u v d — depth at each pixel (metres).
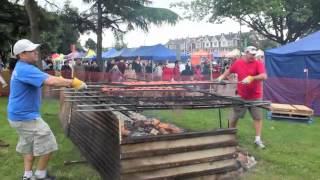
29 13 16.67
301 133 8.79
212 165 4.89
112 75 17.78
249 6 27.70
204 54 28.14
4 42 20.92
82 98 5.16
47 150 4.90
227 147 5.00
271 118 10.68
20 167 5.87
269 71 12.98
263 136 8.25
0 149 6.84
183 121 9.53
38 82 4.59
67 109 8.04
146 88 6.20
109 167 4.75
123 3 24.28
